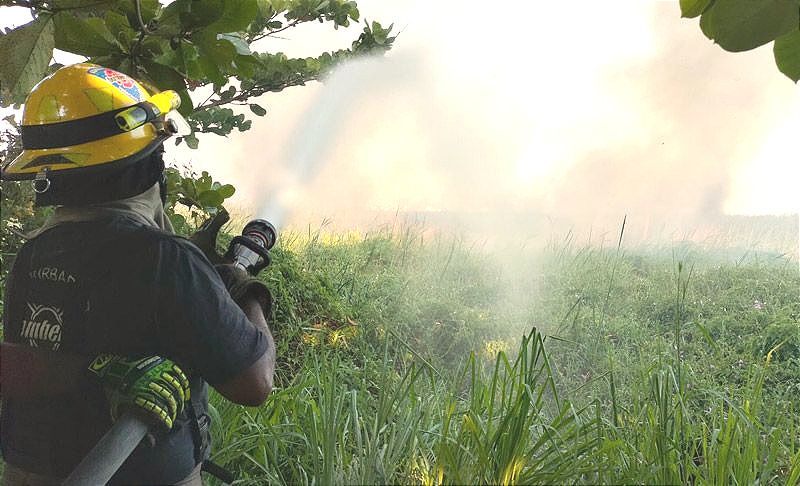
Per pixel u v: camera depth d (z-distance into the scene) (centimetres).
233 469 330
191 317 184
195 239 220
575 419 296
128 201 199
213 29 260
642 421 340
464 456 278
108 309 185
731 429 355
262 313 211
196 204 386
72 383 185
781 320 602
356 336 542
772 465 334
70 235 193
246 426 346
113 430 174
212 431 334
